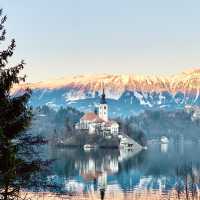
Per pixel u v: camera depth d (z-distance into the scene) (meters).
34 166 38.38
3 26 37.19
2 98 36.56
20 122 37.03
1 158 35.47
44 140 39.53
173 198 148.50
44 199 80.06
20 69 37.25
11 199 37.41
